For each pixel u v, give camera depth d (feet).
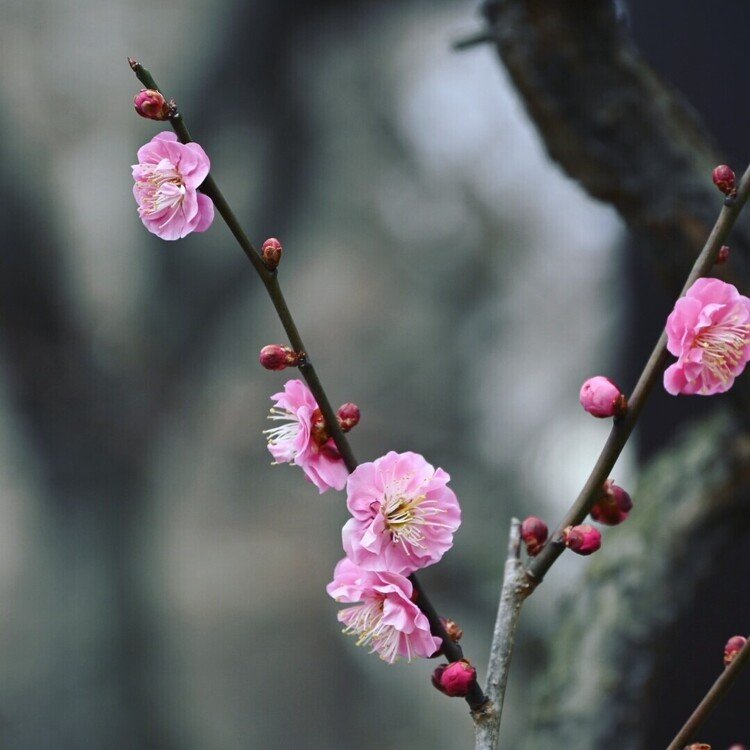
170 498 29.84
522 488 29.19
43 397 28.48
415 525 5.74
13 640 28.94
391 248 30.68
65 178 28.22
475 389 30.25
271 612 30.07
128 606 29.43
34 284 27.50
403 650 5.77
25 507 29.32
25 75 28.14
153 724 29.09
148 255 28.60
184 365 29.32
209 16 28.04
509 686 23.12
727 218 5.79
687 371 5.74
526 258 30.83
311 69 28.68
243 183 28.89
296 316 30.14
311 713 29.40
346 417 5.80
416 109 30.83
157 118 5.75
